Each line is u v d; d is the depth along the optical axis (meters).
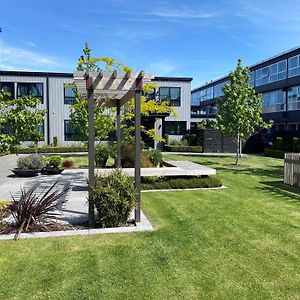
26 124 7.15
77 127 16.97
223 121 16.80
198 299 3.55
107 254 4.70
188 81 28.72
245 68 16.64
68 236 5.43
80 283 3.88
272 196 8.74
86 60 15.11
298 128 29.58
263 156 22.86
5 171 14.49
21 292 3.68
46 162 14.01
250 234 5.58
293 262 4.45
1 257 4.59
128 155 11.16
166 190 9.52
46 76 26.64
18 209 5.88
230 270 4.21
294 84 27.70
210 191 9.41
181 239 5.32
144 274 4.10
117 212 5.88
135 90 6.10
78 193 9.09
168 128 28.91
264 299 3.55
